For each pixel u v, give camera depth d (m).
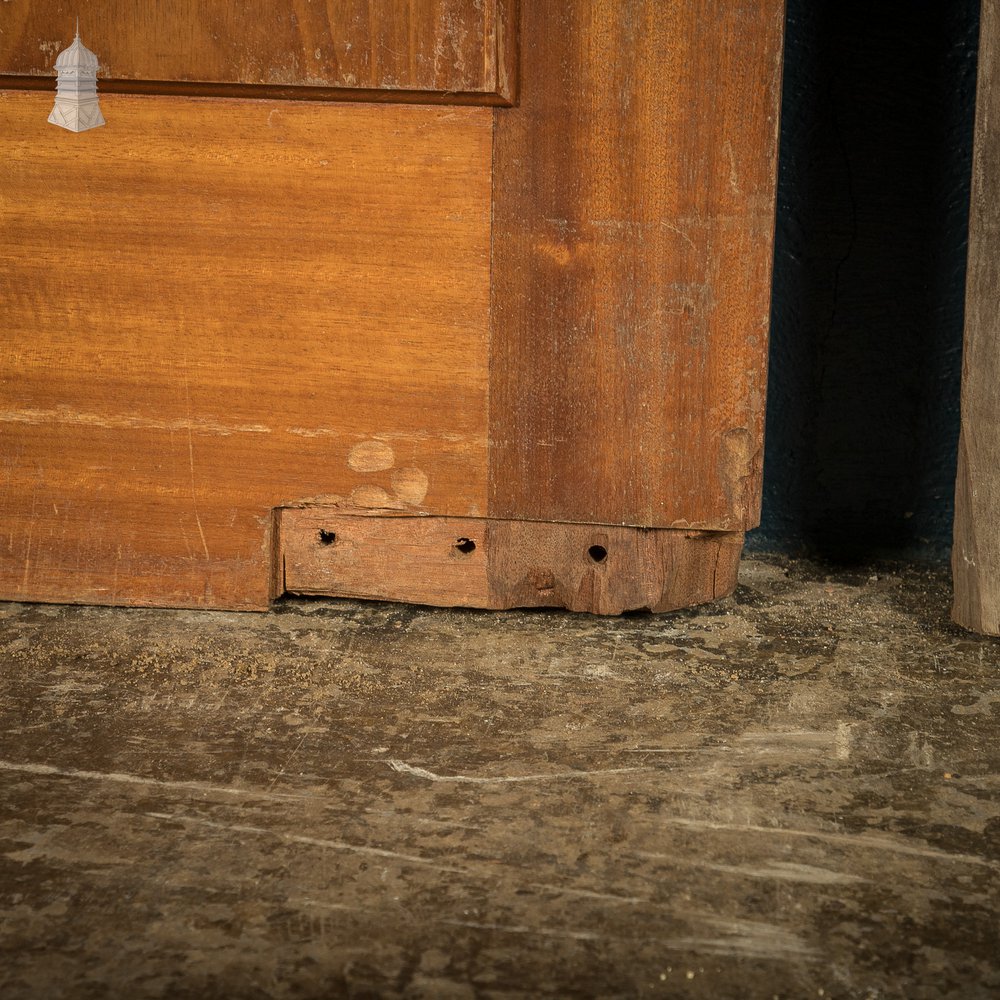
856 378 1.13
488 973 0.85
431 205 1.02
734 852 0.89
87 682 1.00
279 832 0.90
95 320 1.05
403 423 1.05
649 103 1.01
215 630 1.05
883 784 0.93
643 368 1.03
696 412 1.03
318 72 1.01
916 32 1.10
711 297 1.02
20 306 1.05
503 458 1.04
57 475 1.06
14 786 0.92
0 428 1.06
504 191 1.02
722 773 0.93
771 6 0.99
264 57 1.01
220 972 0.85
